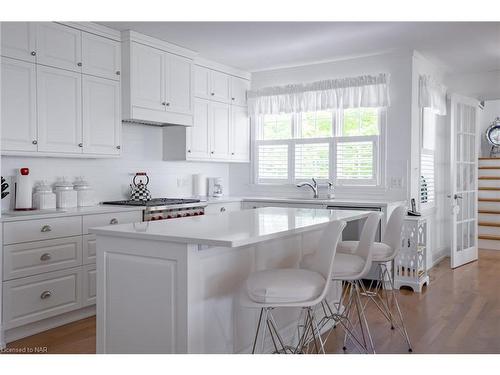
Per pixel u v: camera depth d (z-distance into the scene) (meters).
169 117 4.93
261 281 2.22
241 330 2.68
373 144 5.51
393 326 3.60
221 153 5.88
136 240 2.35
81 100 4.14
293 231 2.49
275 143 6.22
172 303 2.25
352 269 2.74
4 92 3.55
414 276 4.82
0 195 3.41
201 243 2.12
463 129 6.10
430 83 5.53
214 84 5.73
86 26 4.18
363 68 5.52
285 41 4.83
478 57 5.52
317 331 2.75
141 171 5.24
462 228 6.11
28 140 3.72
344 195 5.71
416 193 5.50
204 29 4.45
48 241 3.61
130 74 4.48
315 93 5.75
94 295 3.97
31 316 3.50
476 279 5.30
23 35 3.67
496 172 7.82
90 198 4.43
